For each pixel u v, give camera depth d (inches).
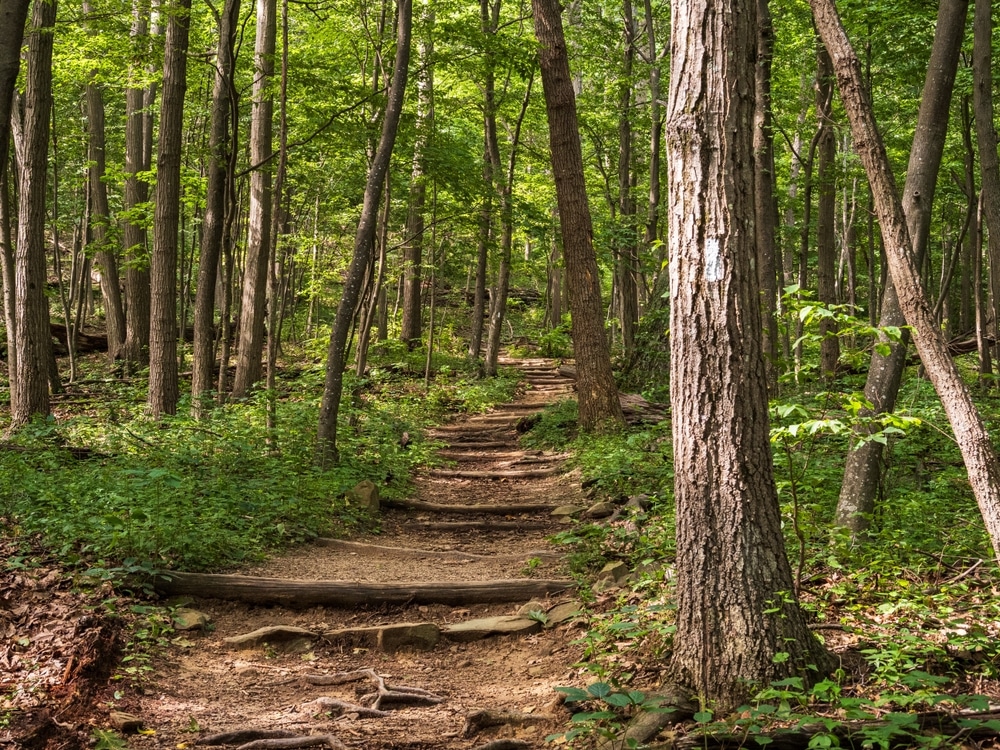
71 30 528.1
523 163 1040.8
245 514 315.9
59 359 858.8
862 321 172.6
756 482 161.0
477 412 714.8
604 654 196.4
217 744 164.2
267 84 534.3
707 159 158.1
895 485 304.2
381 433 520.1
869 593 200.8
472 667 218.8
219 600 249.4
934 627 179.8
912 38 484.7
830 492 275.9
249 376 590.6
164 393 465.4
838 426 167.6
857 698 146.9
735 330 159.6
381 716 182.4
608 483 391.5
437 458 525.0
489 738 169.0
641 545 278.4
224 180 495.5
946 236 893.2
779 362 309.4
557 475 463.2
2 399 599.8
